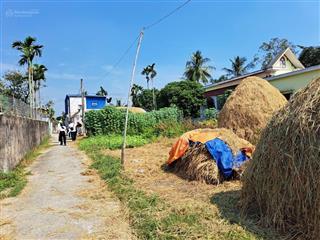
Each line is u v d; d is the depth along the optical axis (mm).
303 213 4035
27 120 16453
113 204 6125
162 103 35406
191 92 33156
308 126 4105
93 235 4660
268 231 4328
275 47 44938
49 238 4645
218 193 6410
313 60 33188
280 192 4332
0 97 11188
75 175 9359
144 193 6488
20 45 35781
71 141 25438
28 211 5953
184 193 6547
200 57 45656
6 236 4801
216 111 24703
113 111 24484
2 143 10055
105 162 10766
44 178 9180
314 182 3852
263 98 10602
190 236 4254
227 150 7609
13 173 9578
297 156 4133
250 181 5055
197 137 8328
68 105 50656
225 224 4637
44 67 42750
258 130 10109
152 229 4570
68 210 5883
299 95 4684
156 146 15555
